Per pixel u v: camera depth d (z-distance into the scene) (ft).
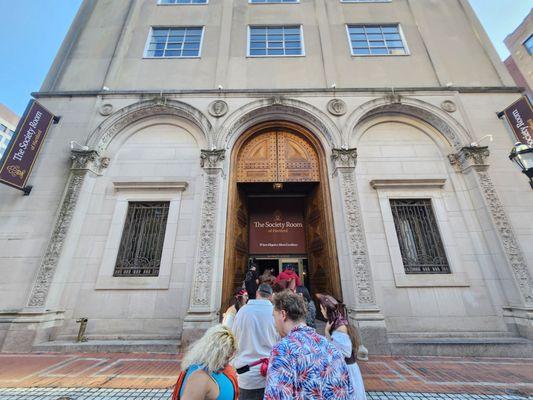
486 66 31.42
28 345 18.79
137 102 28.45
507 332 20.44
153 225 24.81
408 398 12.01
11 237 22.57
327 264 24.77
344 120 27.55
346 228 23.17
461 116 27.58
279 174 28.04
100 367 15.80
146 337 20.62
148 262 23.50
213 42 33.53
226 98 28.73
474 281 22.25
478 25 34.17
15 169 23.20
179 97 28.84
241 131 28.66
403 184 25.38
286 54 33.14
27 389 12.62
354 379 7.50
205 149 26.03
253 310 8.98
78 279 22.25
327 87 30.01
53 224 22.85
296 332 5.41
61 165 25.54
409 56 32.24
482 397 12.05
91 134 26.76
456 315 21.24
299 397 4.35
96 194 25.21
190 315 20.38
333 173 26.09
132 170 26.68
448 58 32.01
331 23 34.83
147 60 32.24
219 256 23.29
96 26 34.99
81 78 30.81
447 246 23.36
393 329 20.90
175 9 36.50
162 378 14.21
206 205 23.99
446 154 27.02
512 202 23.75
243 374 7.90
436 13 35.65
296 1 37.09
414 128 28.91
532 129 24.75
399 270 22.61
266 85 30.35
